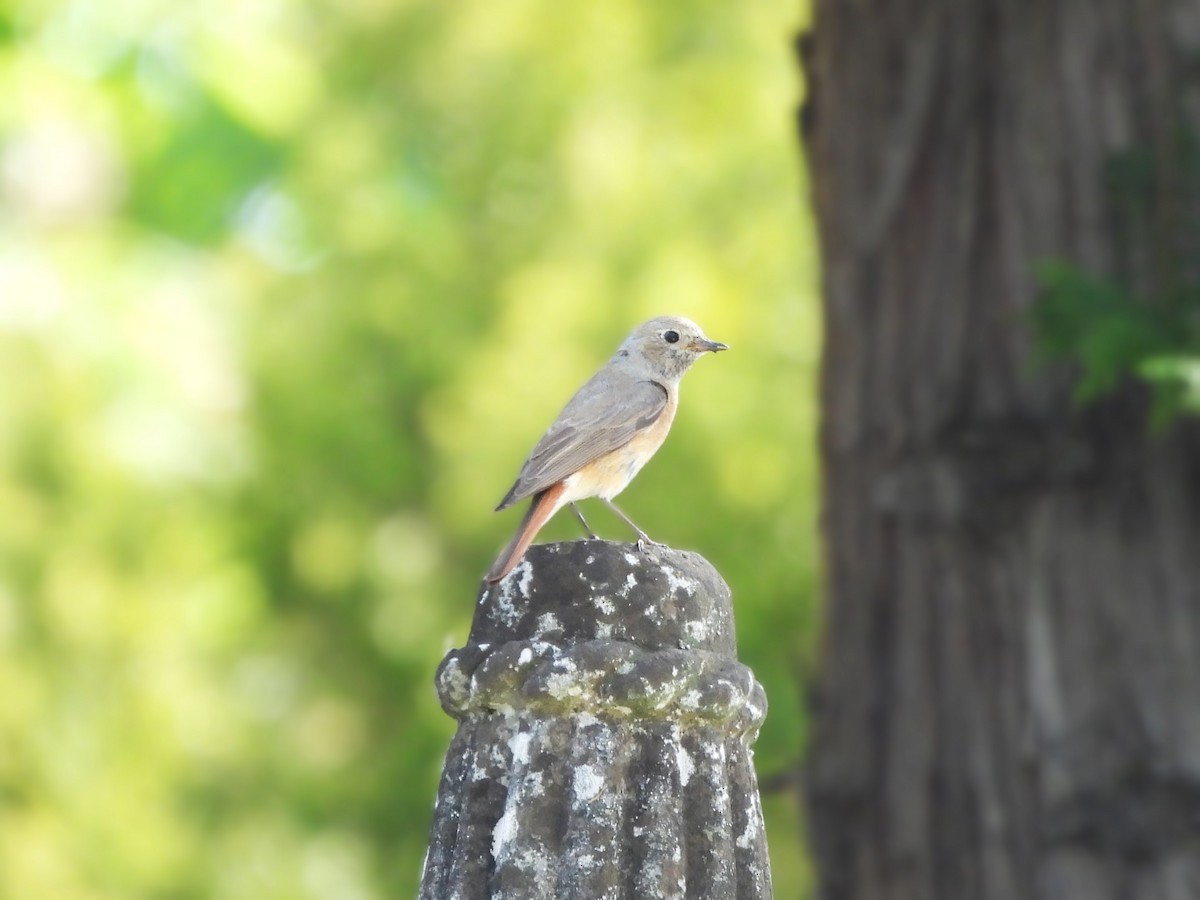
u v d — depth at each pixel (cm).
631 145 1845
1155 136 881
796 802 949
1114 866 827
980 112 905
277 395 1884
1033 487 860
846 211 934
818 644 926
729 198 1816
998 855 846
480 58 1928
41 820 1611
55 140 1970
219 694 1777
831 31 951
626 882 482
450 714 527
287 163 1991
